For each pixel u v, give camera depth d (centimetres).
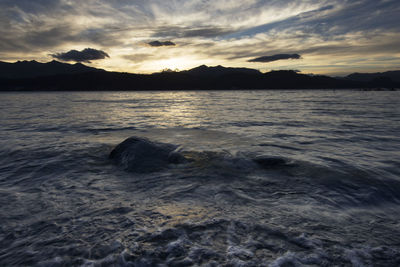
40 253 235
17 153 678
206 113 1983
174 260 222
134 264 216
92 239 258
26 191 412
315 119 1486
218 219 302
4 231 277
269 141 833
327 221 300
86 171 529
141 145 606
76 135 980
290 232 270
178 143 803
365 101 3712
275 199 373
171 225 287
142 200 370
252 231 272
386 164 553
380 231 277
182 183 451
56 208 340
